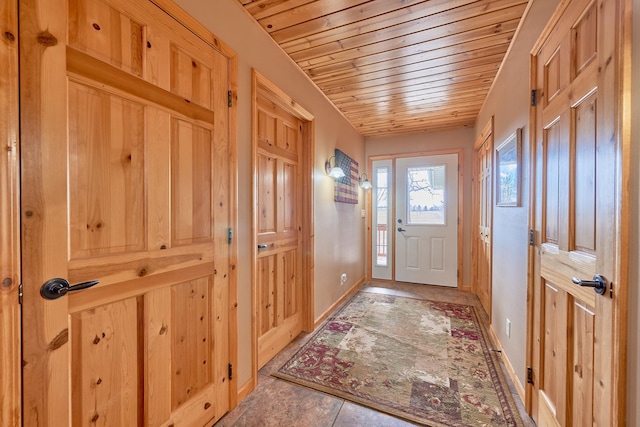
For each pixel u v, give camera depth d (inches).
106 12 36.8
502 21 65.6
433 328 99.9
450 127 148.2
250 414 58.3
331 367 75.4
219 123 56.1
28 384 30.4
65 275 33.1
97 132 36.2
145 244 42.3
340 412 58.6
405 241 163.2
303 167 97.6
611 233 33.5
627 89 31.4
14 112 29.0
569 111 44.0
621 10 31.8
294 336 93.0
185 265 49.0
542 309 53.6
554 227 49.5
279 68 77.6
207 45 53.1
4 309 28.5
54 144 32.1
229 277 59.2
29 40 30.0
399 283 161.8
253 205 66.7
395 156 164.7
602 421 35.3
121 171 39.1
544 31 52.7
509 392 64.7
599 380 36.0
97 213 36.4
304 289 98.2
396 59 82.4
